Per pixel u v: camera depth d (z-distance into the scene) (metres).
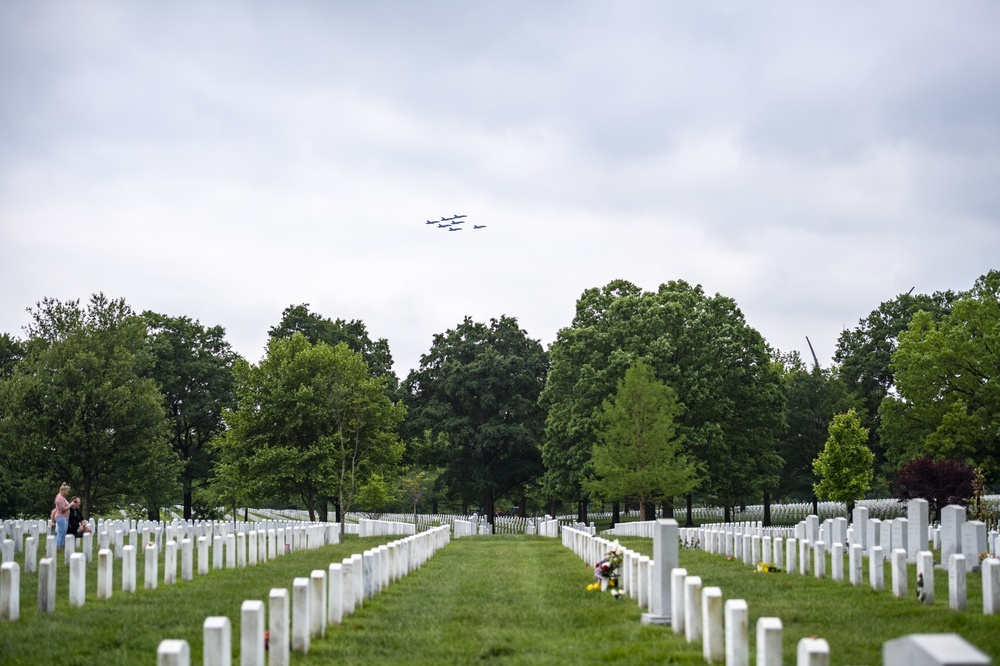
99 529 34.19
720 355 61.25
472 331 83.94
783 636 13.67
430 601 18.36
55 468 46.66
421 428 77.94
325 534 41.97
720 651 12.05
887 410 56.19
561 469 63.19
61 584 20.44
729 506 65.75
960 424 51.22
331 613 15.23
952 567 16.14
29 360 49.38
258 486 53.66
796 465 74.75
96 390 45.91
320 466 53.53
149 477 50.28
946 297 79.25
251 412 56.19
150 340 68.56
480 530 68.06
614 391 59.00
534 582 22.22
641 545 36.97
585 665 12.20
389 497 57.50
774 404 61.94
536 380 80.44
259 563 27.11
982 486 40.47
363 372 56.72
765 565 23.50
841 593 18.59
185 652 8.70
